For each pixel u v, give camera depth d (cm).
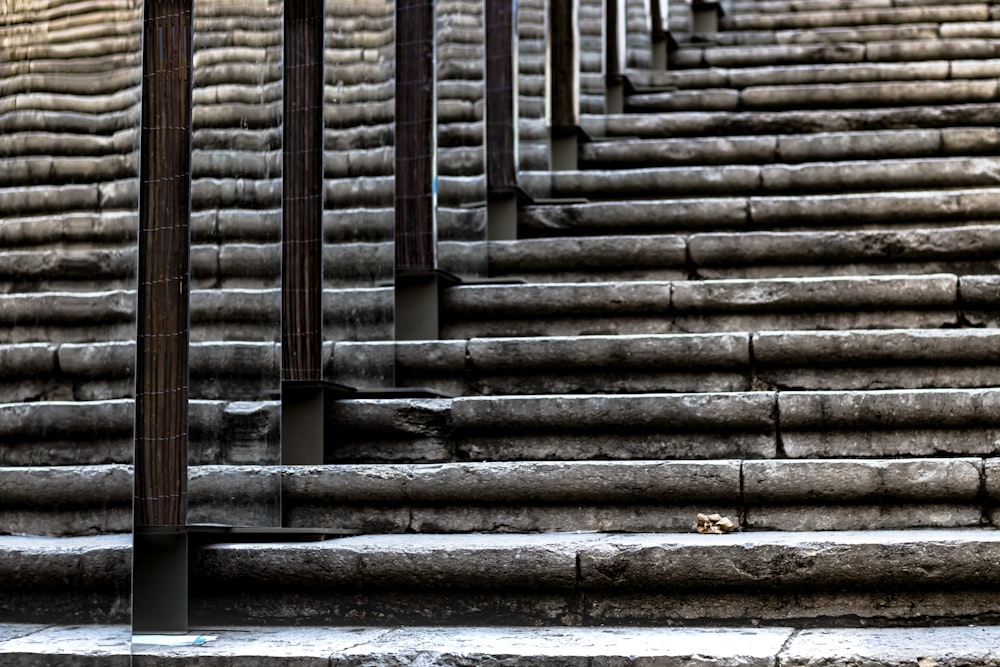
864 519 366
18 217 397
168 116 323
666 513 376
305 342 407
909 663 278
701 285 478
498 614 338
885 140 616
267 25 385
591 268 523
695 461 376
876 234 506
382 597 344
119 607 341
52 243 392
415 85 485
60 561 348
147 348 325
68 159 392
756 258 513
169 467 325
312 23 413
